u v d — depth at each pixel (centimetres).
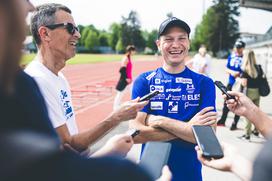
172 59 273
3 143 74
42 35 244
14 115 82
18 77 92
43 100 100
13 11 73
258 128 211
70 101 262
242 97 221
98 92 1647
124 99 1368
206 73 1166
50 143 80
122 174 77
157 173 124
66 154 80
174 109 275
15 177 71
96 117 1027
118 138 142
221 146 160
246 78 767
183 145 263
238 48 907
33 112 90
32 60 248
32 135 80
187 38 277
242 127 851
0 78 75
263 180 78
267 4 1761
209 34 10569
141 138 263
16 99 85
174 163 261
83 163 78
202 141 164
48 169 74
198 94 275
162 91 276
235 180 505
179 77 276
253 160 84
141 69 3591
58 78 249
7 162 72
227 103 226
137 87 282
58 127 224
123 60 1044
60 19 244
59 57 249
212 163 153
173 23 269
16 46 75
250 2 1741
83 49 11475
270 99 1374
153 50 11969
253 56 774
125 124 801
